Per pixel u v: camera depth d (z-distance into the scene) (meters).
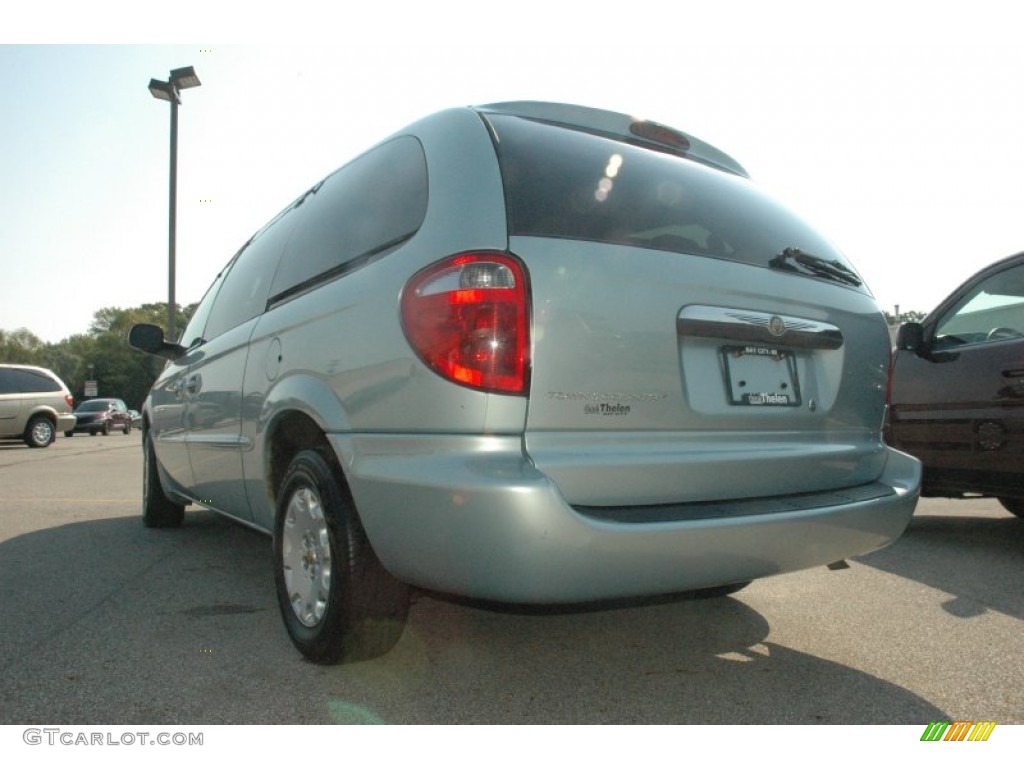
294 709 2.33
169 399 4.75
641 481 2.17
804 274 2.78
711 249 2.54
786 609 3.37
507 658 2.76
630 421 2.20
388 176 2.70
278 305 3.26
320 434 2.79
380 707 2.35
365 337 2.39
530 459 2.03
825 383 2.74
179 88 16.53
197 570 4.07
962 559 4.31
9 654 2.78
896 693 2.48
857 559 4.31
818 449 2.62
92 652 2.80
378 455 2.27
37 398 15.90
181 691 2.46
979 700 2.43
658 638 2.98
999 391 4.39
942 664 2.73
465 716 2.29
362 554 2.46
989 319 4.66
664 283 2.32
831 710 2.36
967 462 4.58
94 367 80.19
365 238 2.68
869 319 2.98
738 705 2.38
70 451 14.38
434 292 2.15
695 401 2.34
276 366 3.03
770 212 2.90
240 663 2.69
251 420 3.26
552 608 2.22
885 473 2.92
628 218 2.38
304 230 3.29
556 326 2.11
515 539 1.92
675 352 2.31
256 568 4.12
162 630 3.05
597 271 2.20
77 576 3.94
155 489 5.19
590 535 1.96
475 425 2.04
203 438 3.97
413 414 2.16
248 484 3.38
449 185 2.31
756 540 2.22
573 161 2.43
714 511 2.22
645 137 2.85
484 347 2.05
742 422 2.44
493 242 2.12
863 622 3.19
